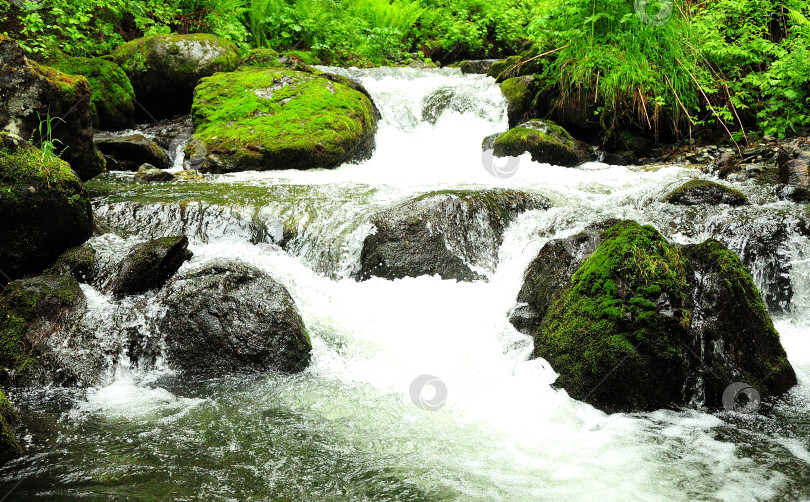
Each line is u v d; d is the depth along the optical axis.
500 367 4.35
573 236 5.04
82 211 5.07
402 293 5.28
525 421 3.66
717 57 9.31
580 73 8.78
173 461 3.18
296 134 7.96
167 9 10.84
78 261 4.97
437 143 9.16
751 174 7.03
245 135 7.91
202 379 4.22
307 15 12.41
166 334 4.43
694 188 6.13
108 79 8.92
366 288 5.41
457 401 3.95
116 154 7.88
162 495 2.87
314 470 3.13
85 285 4.89
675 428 3.58
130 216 5.93
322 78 9.14
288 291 4.89
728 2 9.11
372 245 5.64
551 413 3.72
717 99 9.05
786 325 5.10
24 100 5.84
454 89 9.62
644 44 8.94
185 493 2.89
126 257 4.96
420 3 15.26
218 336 4.38
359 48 12.88
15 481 2.97
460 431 3.56
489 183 6.96
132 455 3.23
